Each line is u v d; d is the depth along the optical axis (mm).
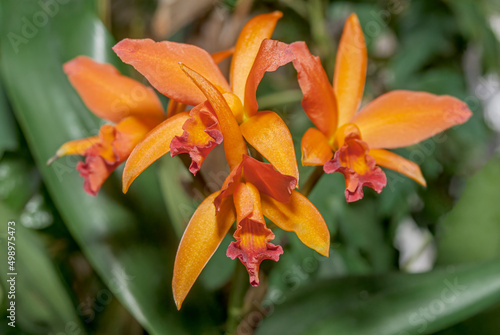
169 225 286
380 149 254
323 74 243
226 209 237
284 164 231
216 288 310
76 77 258
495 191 299
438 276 264
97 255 273
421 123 253
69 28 292
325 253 234
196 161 226
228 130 229
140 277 272
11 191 317
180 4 340
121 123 253
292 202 237
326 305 270
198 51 241
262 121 236
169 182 307
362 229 339
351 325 262
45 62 288
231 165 233
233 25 345
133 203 285
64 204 277
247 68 245
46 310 281
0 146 314
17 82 284
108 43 291
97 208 280
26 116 281
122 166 290
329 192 325
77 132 284
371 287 269
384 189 344
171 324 269
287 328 267
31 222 318
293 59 228
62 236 318
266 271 320
